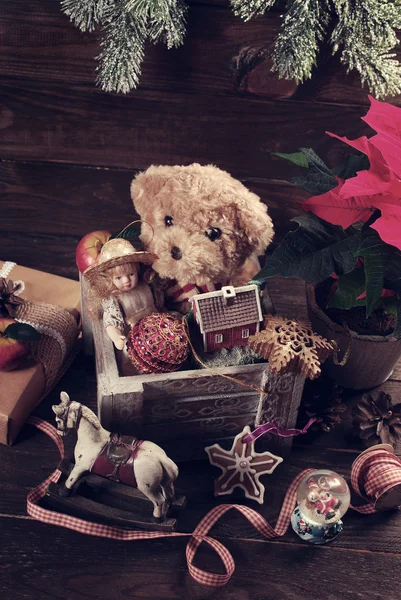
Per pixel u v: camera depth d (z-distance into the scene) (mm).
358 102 1444
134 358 1261
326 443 1414
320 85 1427
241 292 1271
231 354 1297
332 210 1255
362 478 1339
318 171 1313
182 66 1411
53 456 1378
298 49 1288
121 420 1299
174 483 1364
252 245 1295
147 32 1313
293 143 1491
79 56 1405
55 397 1439
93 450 1270
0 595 1261
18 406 1340
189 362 1304
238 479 1345
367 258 1228
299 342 1259
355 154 1441
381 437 1381
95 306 1305
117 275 1269
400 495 1312
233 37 1383
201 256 1263
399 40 1371
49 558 1291
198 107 1453
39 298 1468
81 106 1456
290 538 1323
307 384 1411
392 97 1438
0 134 1486
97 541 1309
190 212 1257
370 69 1312
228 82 1426
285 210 1565
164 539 1315
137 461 1255
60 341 1405
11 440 1367
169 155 1510
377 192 1178
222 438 1381
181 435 1361
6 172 1528
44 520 1298
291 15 1281
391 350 1373
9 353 1326
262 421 1341
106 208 1568
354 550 1319
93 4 1279
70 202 1562
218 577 1264
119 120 1470
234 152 1503
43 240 1604
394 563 1311
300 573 1297
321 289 1397
